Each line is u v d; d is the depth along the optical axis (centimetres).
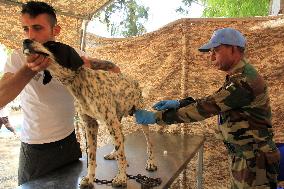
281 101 243
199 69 259
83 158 180
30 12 135
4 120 463
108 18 510
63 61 119
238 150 160
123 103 150
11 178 331
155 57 270
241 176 159
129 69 279
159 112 156
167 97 269
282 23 239
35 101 157
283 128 243
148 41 271
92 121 142
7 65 146
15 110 620
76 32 266
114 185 140
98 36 285
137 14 519
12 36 255
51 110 158
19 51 148
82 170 161
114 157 177
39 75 152
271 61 243
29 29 137
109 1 247
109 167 165
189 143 228
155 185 143
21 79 128
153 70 272
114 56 282
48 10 139
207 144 261
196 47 258
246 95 148
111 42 282
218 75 254
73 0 232
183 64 261
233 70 157
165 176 157
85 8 249
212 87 257
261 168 156
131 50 277
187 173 268
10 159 389
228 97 148
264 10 402
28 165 164
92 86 132
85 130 143
